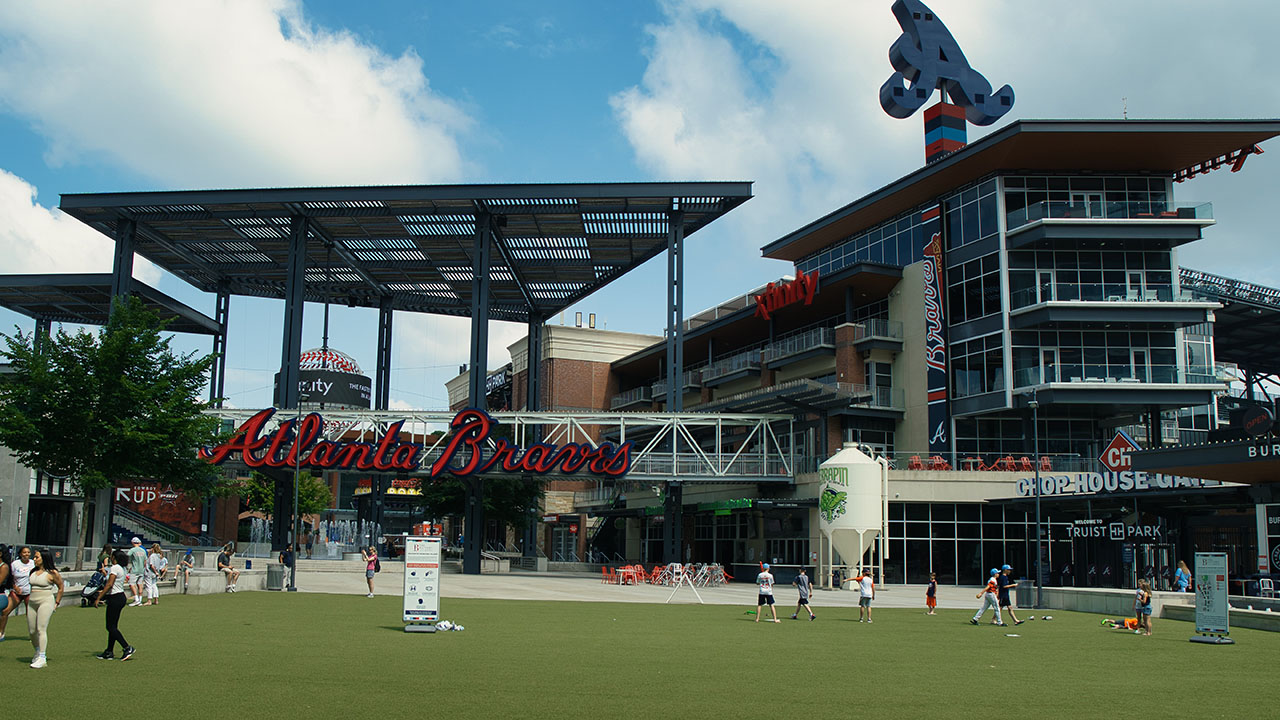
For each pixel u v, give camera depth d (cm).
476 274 6038
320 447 5494
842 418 5944
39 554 1559
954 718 1251
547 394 9506
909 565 5316
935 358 5816
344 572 5494
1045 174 5588
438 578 2347
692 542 7331
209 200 6016
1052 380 5388
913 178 5869
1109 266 5500
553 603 3581
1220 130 5084
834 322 6925
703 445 7781
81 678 1443
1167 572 4659
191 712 1190
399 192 5897
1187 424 6931
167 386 4181
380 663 1697
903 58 6319
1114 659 1973
